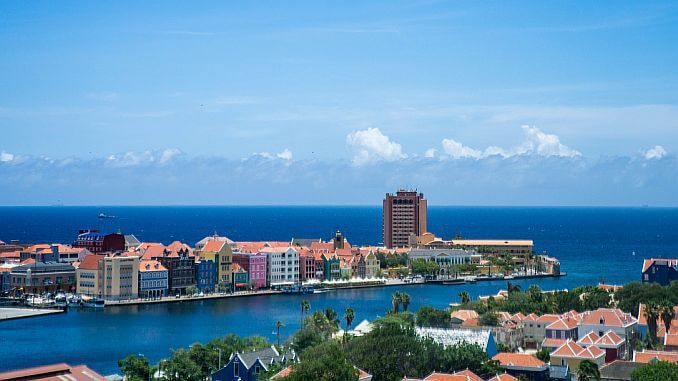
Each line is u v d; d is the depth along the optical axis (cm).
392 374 19575
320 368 18238
